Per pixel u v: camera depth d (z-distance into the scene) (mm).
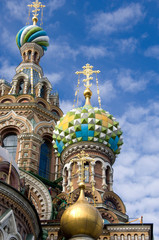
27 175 42875
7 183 30688
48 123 50281
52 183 45656
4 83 54562
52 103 54500
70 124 43594
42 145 49688
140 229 35812
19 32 59812
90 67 51000
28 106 50188
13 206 29609
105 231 36031
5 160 32406
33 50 58312
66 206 39750
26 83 54000
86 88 48469
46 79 54594
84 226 25703
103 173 42469
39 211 41094
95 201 39500
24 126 48812
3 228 28266
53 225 36188
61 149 44562
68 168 43031
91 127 42938
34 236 31516
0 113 50281
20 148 47250
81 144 43219
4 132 49312
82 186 28000
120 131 44938
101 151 43344
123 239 35531
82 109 44594
